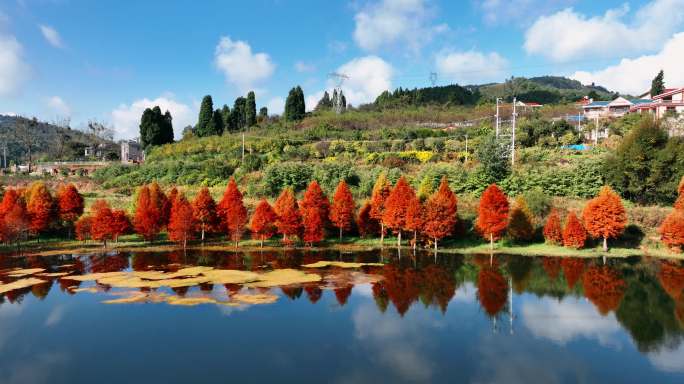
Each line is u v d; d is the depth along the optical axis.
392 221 56.59
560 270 45.53
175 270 45.22
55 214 61.06
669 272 44.34
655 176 59.12
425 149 86.50
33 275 43.25
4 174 93.38
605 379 22.64
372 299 35.78
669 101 93.38
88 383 22.08
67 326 29.58
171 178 82.50
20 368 23.66
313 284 40.00
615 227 52.12
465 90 163.38
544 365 24.09
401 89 156.88
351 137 97.62
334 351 25.75
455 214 56.44
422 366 23.91
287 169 75.19
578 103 128.62
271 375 22.78
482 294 37.41
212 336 27.86
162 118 116.31
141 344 26.69
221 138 102.50
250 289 38.31
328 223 62.31
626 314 32.41
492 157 67.88
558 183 66.25
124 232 61.62
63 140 135.50
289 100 121.25
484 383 22.06
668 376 22.92
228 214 58.72
